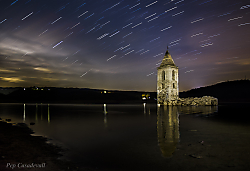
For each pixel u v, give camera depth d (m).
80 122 16.59
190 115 20.77
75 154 7.30
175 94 48.53
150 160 6.50
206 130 11.66
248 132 10.94
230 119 17.00
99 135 10.81
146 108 35.34
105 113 25.64
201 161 6.32
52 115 23.38
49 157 6.90
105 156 7.02
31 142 9.14
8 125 14.62
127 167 5.89
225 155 6.89
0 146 7.97
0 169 5.45
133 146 8.30
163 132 11.25
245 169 5.58
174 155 6.99
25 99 95.69
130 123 15.41
